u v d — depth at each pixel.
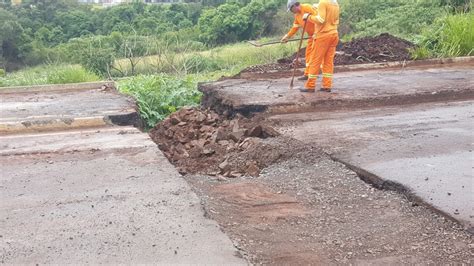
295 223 4.74
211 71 19.06
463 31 14.52
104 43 21.89
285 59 14.15
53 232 4.39
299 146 6.92
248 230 4.56
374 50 14.20
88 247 4.09
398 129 7.61
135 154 6.62
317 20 9.41
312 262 4.02
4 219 4.71
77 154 6.72
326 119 8.43
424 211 4.84
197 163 7.26
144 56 20.48
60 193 5.32
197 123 9.11
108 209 4.84
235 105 9.14
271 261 4.02
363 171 5.84
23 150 7.01
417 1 24.56
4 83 14.52
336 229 4.61
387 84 10.73
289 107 9.06
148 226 4.43
